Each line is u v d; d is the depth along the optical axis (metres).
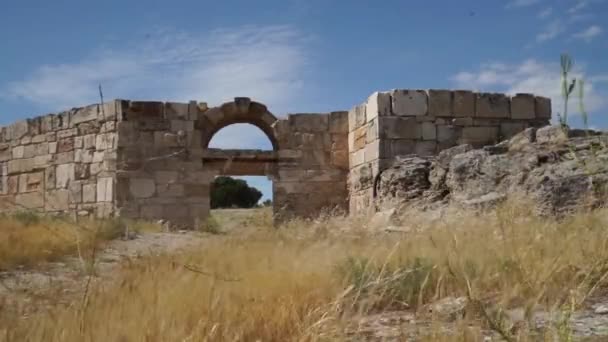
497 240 7.73
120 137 20.42
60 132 22.36
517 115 18.95
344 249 8.84
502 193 12.24
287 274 6.88
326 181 21.72
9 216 16.66
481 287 5.88
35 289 6.80
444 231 9.47
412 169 16.09
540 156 11.91
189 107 21.16
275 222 19.11
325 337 4.51
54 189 22.33
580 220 8.30
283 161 21.62
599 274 5.60
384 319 5.34
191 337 4.52
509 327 4.37
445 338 4.34
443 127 18.50
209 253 9.61
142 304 5.59
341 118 21.94
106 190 20.53
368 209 16.98
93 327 4.82
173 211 20.58
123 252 11.42
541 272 5.73
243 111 21.81
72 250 10.46
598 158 6.19
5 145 24.34
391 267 6.47
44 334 4.86
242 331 4.78
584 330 4.50
